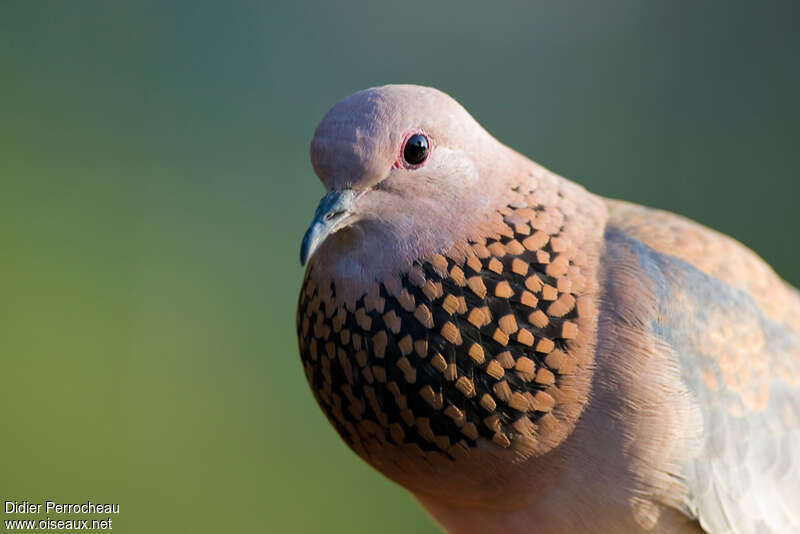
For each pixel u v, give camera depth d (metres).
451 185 2.02
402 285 2.02
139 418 2.25
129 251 2.47
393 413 2.02
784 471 2.04
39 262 2.43
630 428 2.02
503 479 2.02
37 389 2.26
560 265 2.02
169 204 2.52
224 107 2.62
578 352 2.02
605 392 2.02
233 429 2.25
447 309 2.02
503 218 2.02
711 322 2.03
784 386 2.04
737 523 2.03
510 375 2.02
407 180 2.02
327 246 2.03
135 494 2.22
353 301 2.03
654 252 2.04
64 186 2.53
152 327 2.37
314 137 2.03
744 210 2.61
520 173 2.03
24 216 2.48
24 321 2.35
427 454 2.02
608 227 2.04
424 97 2.03
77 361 2.30
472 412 2.02
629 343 2.02
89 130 2.59
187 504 2.22
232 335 2.38
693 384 2.03
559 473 2.02
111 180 2.54
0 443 2.23
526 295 2.02
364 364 2.02
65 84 2.63
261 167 2.57
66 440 2.24
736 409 2.03
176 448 2.24
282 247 2.49
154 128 2.61
